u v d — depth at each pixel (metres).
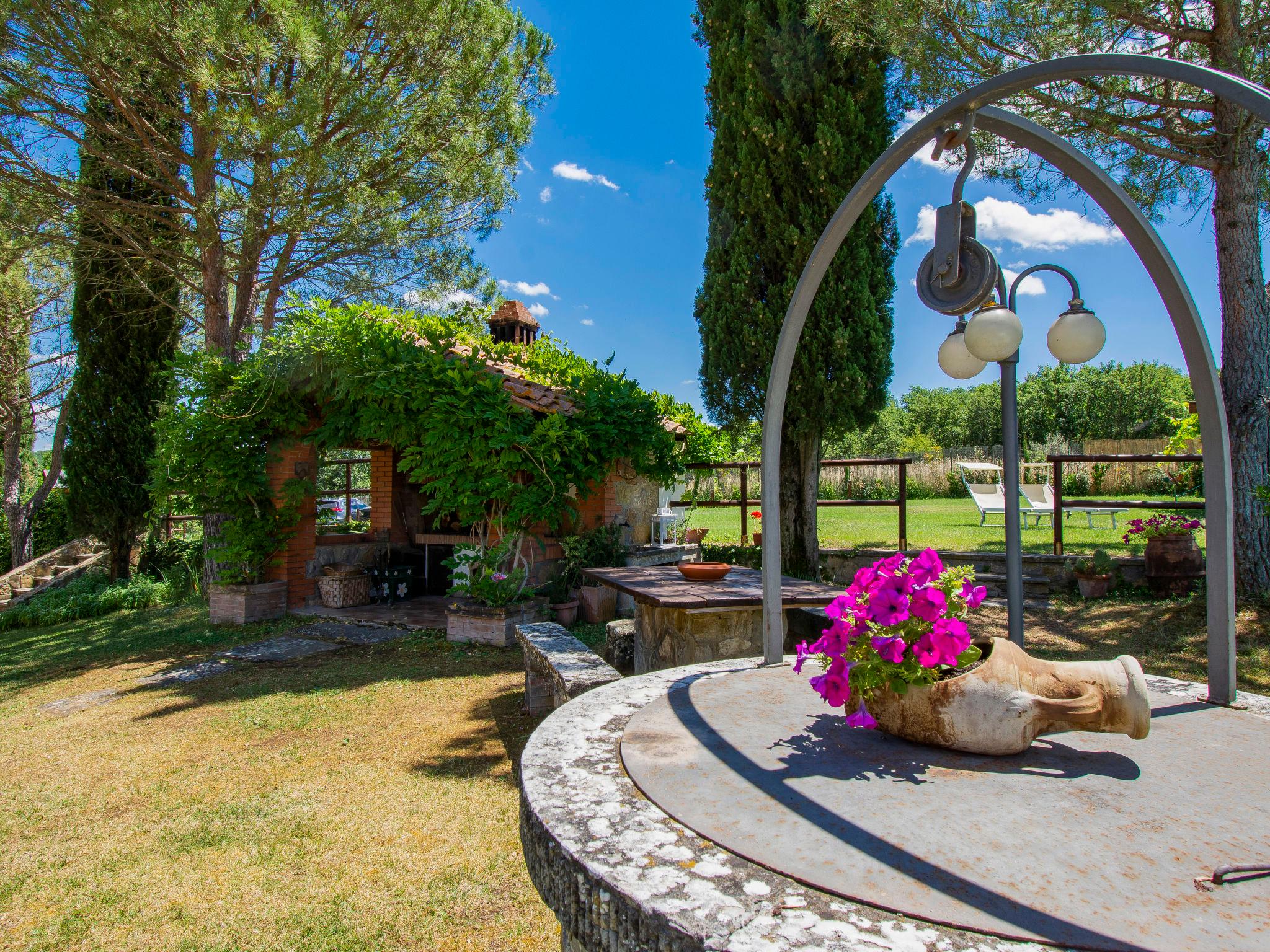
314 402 8.59
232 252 9.67
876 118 8.27
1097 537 10.51
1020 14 5.14
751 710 2.17
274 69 8.55
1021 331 2.37
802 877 1.19
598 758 1.83
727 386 8.76
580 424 7.49
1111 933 1.01
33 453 16.50
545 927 2.43
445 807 3.36
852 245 8.19
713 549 9.70
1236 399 5.86
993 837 1.31
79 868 2.89
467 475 6.93
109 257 10.56
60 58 7.79
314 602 8.86
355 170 8.65
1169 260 2.01
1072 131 5.89
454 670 5.89
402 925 2.46
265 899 2.63
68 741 4.49
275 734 4.47
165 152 8.84
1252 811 1.40
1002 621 6.84
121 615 9.68
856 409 8.41
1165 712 2.09
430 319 8.34
